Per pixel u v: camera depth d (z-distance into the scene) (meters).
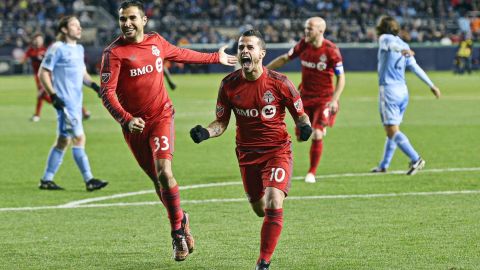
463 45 71.88
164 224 16.23
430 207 17.41
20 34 79.38
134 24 13.58
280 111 12.75
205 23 87.62
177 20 88.25
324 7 92.12
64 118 20.19
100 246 14.39
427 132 32.38
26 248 14.27
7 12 85.69
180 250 13.12
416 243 14.17
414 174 22.11
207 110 42.88
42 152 28.05
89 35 82.81
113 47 13.67
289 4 91.94
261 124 12.72
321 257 13.33
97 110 43.88
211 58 14.51
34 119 38.75
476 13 92.56
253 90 12.61
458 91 54.12
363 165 24.11
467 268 12.49
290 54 21.80
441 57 76.56
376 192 19.41
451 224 15.66
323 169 23.45
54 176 22.83
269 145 12.77
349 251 13.71
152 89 13.81
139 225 16.16
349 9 91.00
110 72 13.55
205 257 13.53
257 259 13.33
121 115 13.28
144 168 14.29
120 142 30.58
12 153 27.81
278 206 12.19
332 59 21.22
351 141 30.09
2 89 58.91
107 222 16.47
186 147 29.05
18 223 16.44
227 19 89.38
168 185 13.32
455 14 92.38
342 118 38.47
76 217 17.02
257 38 12.44
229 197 19.12
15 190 20.50
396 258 13.18
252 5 90.94
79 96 20.25
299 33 83.62
